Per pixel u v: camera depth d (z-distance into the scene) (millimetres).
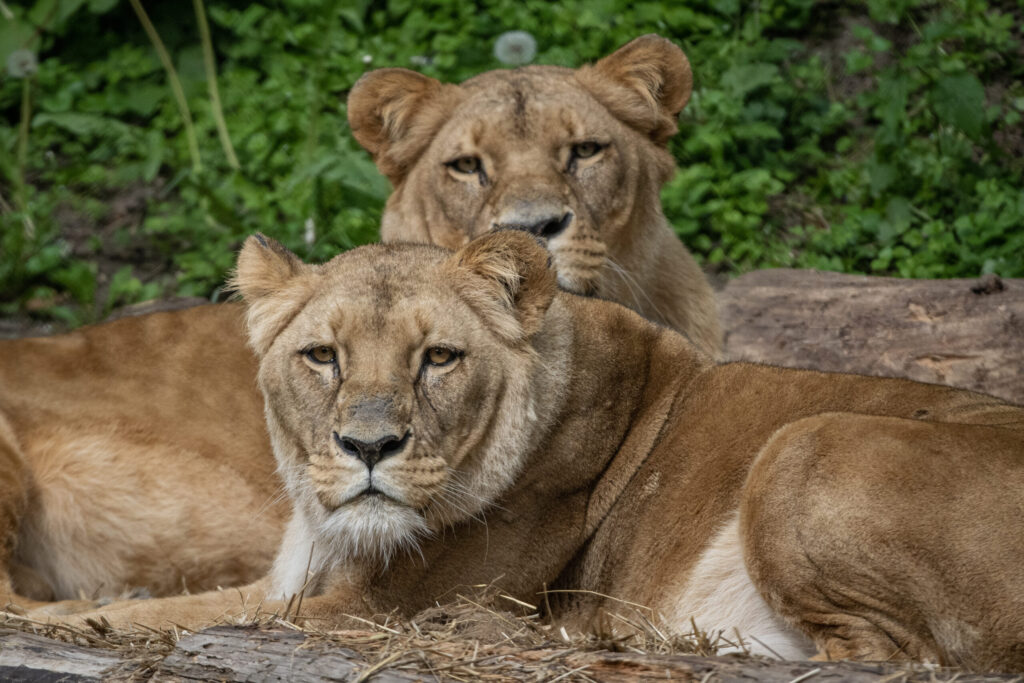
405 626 7551
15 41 17672
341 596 8242
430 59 17781
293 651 6633
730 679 6262
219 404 10539
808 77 17422
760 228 15633
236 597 8672
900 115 15570
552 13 17719
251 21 18094
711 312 12742
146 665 6746
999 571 7160
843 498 7465
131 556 10359
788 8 17906
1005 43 17344
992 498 7250
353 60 17656
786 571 7613
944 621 7277
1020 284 12984
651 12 17547
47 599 10133
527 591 8492
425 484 7680
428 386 7762
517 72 12125
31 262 15688
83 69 18188
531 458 8312
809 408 8523
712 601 8180
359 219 14844
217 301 15234
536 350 8328
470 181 11445
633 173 11758
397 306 7777
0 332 15156
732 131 16281
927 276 14461
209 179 16750
